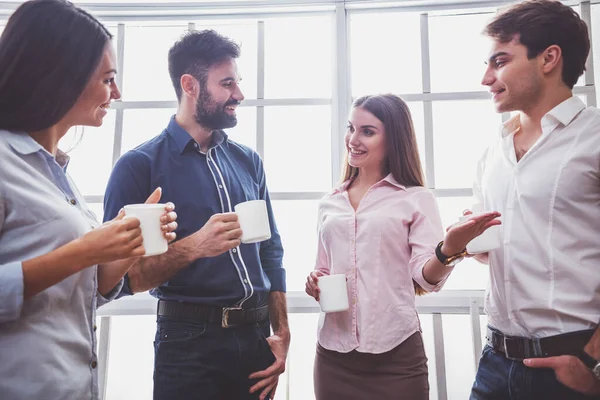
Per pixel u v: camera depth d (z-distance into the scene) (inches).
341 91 76.4
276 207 79.3
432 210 54.9
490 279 47.7
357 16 79.6
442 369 72.0
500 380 44.6
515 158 46.6
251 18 79.4
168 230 32.9
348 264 54.2
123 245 28.4
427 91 77.7
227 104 53.8
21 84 31.5
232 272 50.0
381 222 53.4
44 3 32.6
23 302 29.4
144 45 82.0
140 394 75.6
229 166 56.7
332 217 57.2
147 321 76.2
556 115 43.8
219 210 52.3
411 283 53.2
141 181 50.8
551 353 40.8
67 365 31.2
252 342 49.8
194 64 53.1
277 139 79.6
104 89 36.2
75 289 33.0
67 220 31.8
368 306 51.7
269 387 50.8
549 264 41.9
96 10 78.7
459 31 78.6
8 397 28.2
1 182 29.2
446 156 77.0
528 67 44.7
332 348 53.1
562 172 42.2
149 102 79.7
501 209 46.4
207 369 46.4
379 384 50.3
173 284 48.9
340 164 75.8
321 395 53.7
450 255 45.4
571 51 44.3
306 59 80.4
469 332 72.8
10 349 28.6
